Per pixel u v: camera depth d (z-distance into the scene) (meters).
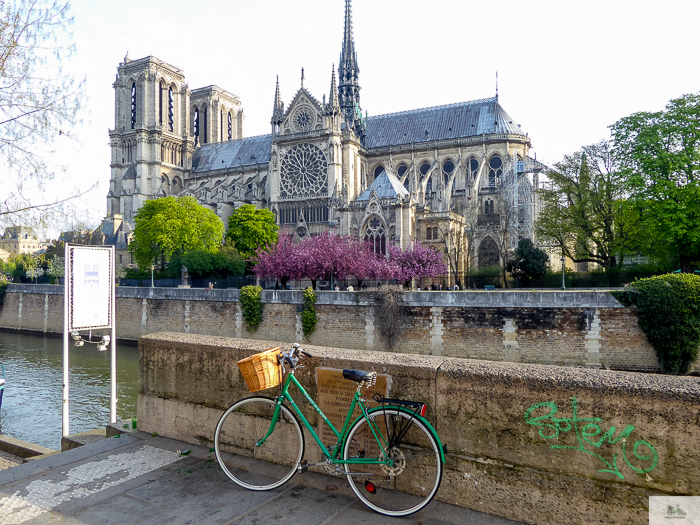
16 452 13.72
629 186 46.81
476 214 76.62
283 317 45.19
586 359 33.00
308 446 7.22
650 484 5.07
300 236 97.69
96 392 34.69
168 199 80.62
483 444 5.98
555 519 5.52
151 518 6.11
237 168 124.00
